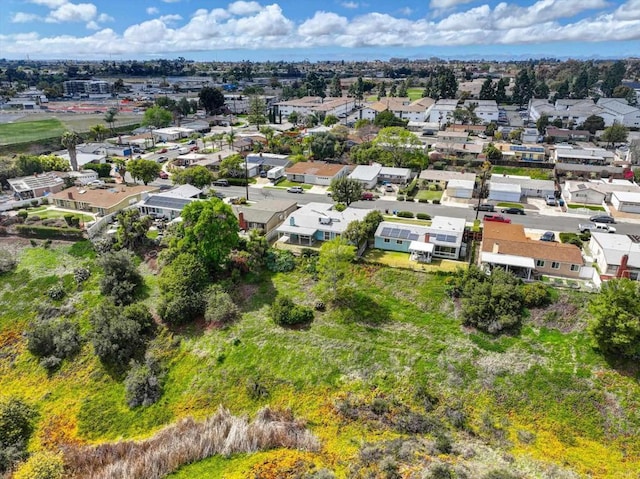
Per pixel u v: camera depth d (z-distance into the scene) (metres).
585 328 45.50
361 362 46.09
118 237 65.12
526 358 44.09
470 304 48.41
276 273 58.91
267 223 67.00
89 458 38.31
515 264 52.41
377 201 85.88
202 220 55.16
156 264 61.75
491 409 41.03
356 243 60.12
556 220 75.38
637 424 38.12
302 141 130.75
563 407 40.22
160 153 126.06
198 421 41.75
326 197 88.56
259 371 46.34
